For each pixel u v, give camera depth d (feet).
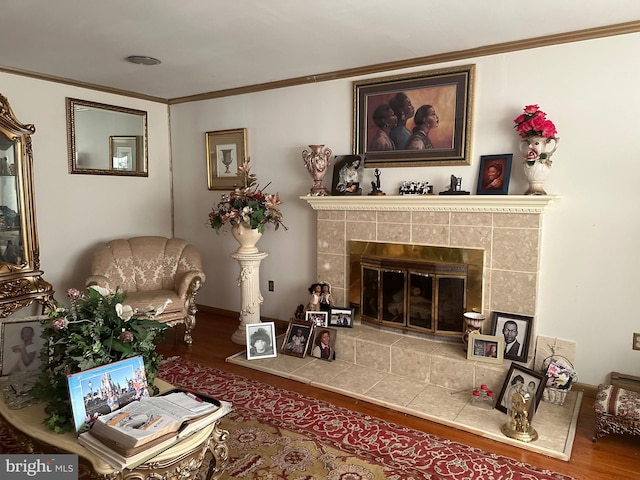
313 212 13.35
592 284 9.39
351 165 12.07
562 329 9.78
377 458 7.41
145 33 9.21
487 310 10.28
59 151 13.15
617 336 9.23
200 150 15.58
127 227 15.20
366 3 7.70
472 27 8.86
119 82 13.48
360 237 12.00
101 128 14.16
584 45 9.08
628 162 8.87
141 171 15.46
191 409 5.81
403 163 11.49
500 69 10.04
